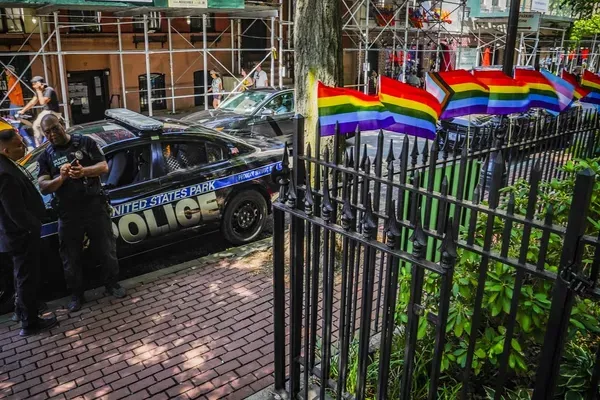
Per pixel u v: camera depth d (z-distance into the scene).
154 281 5.47
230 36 18.95
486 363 3.12
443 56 21.98
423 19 21.44
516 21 7.02
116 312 4.86
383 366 2.60
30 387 3.81
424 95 3.04
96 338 4.44
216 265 5.87
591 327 2.73
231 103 11.55
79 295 4.93
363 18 21.05
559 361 2.00
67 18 14.88
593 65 28.86
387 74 21.95
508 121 4.11
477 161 3.84
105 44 15.84
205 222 6.15
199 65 18.45
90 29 15.46
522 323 2.67
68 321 4.71
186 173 5.94
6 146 4.19
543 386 2.05
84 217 4.73
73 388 3.79
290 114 11.12
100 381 3.87
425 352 3.17
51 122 4.51
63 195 4.63
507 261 2.15
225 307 4.92
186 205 5.94
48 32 14.27
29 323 4.45
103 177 5.40
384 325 2.56
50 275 5.13
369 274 2.60
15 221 4.17
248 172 6.45
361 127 2.97
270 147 6.99
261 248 6.34
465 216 3.97
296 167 2.98
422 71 23.62
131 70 16.67
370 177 2.62
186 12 13.73
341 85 5.63
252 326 4.59
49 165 4.65
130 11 12.75
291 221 3.00
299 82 5.54
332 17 5.38
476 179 3.84
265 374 3.92
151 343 4.35
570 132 4.45
